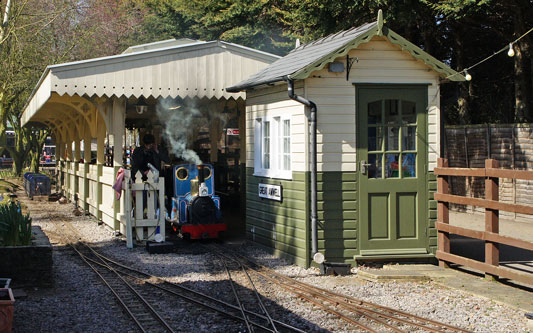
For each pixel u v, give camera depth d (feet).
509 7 58.34
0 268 26.73
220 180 63.46
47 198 77.56
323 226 31.45
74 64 41.01
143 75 43.04
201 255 36.81
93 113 50.65
